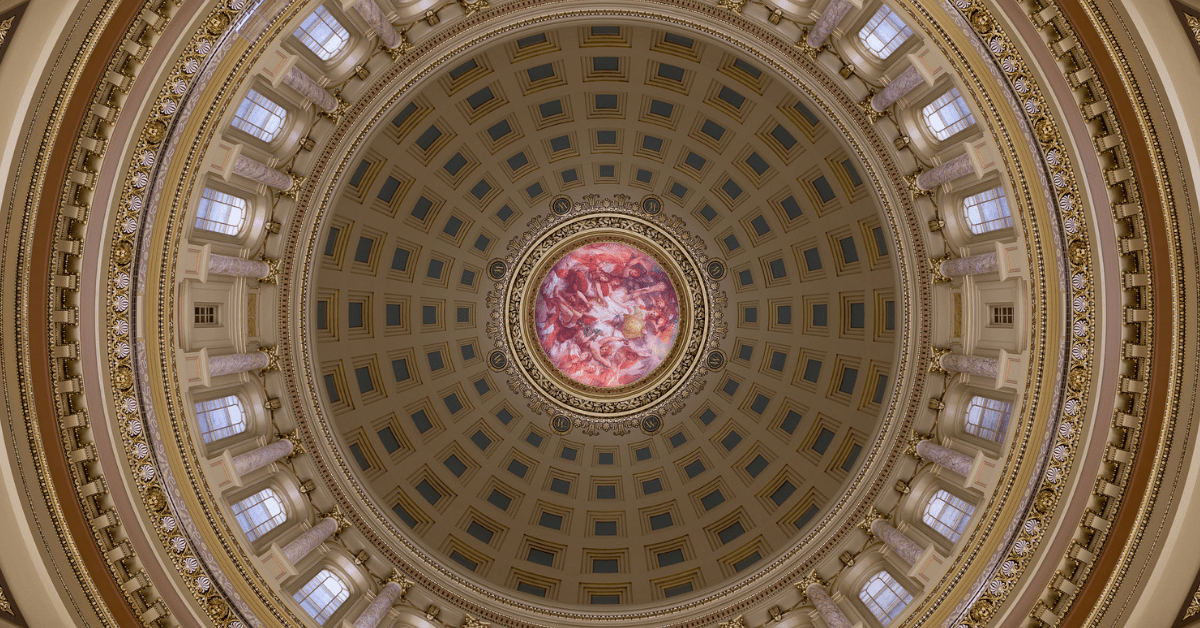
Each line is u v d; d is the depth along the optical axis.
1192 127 14.79
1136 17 14.66
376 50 22.06
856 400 29.95
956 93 20.50
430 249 32.97
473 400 35.12
